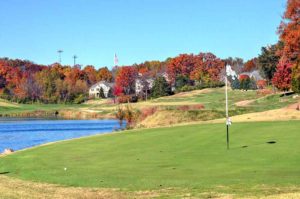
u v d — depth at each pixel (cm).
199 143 3450
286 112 5228
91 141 4006
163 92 16038
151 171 2464
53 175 2469
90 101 18688
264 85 13288
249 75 18550
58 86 19388
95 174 2445
